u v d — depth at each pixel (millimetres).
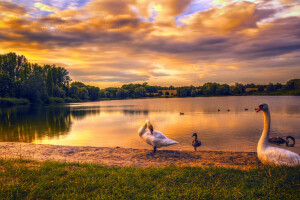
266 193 5090
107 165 8188
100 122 36312
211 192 5145
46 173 6582
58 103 113125
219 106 77625
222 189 5316
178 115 48031
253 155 11086
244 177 6062
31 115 49469
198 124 32125
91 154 11453
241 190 5254
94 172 6750
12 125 32375
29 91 96000
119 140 19672
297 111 51250
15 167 7016
